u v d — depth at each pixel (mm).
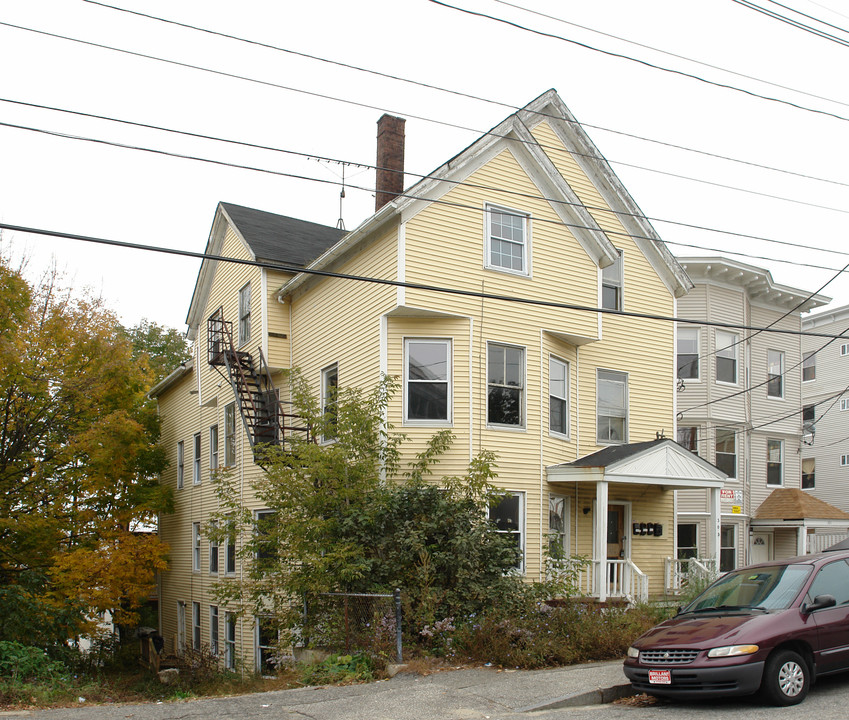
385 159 21188
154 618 32125
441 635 13211
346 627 13281
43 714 9711
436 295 16906
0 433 21000
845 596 10117
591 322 19031
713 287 26266
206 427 26938
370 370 17453
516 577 14773
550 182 18812
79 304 22047
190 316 27016
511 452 17422
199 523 27125
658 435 20891
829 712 8711
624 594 17609
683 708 9344
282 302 21656
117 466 22875
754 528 26922
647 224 21375
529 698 10133
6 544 21422
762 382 27641
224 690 13867
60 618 17359
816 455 35688
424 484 15547
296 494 15250
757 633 9250
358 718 9422
